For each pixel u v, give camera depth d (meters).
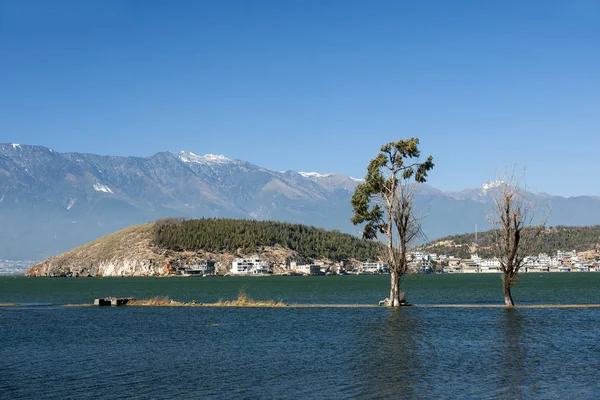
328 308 86.62
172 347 50.97
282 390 35.09
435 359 44.19
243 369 41.19
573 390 34.62
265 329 62.31
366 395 33.81
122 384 36.72
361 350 48.41
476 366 41.47
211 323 68.12
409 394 33.94
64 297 154.00
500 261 83.88
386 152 79.44
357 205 81.12
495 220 82.38
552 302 109.75
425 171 79.44
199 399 33.16
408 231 82.75
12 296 161.25
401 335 56.44
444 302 110.38
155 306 93.81
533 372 39.41
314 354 46.91
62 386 36.19
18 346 51.84
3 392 34.75
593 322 65.62
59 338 56.72
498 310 80.44
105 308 91.31
